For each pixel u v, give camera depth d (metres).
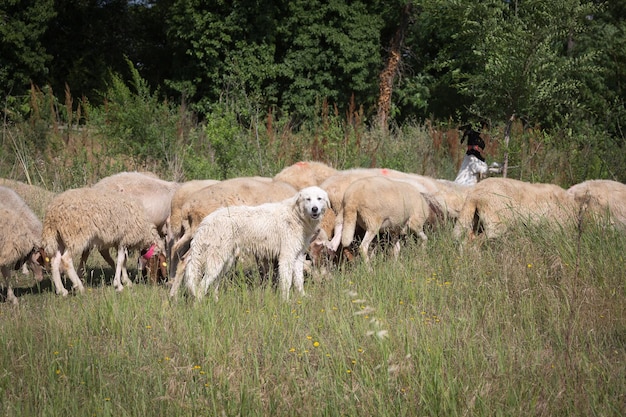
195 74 26.97
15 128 16.34
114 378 5.58
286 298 7.36
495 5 14.38
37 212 12.17
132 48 31.25
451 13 14.79
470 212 8.98
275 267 8.45
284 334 6.22
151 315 6.93
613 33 24.22
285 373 5.61
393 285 7.53
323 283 8.02
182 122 16.20
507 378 5.33
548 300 6.83
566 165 14.30
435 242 8.77
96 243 8.69
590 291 6.96
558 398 5.04
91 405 5.17
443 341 5.93
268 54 26.36
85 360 5.81
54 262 8.46
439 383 5.14
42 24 26.36
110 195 8.72
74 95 27.66
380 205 9.16
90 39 30.27
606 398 4.98
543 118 18.48
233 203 8.71
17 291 9.19
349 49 26.58
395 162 15.17
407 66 31.34
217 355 5.87
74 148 15.25
